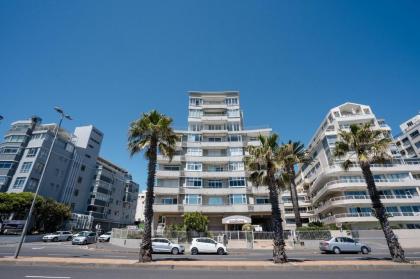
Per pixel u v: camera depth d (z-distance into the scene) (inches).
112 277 382.6
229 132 1756.9
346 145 729.0
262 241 1160.2
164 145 713.0
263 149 671.8
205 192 1540.4
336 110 1990.7
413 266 488.7
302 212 2306.8
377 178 1653.5
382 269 473.1
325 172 1712.6
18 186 1964.8
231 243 1140.5
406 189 1594.5
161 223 1513.3
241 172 1584.6
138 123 695.7
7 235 1429.6
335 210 1715.1
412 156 2559.1
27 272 419.8
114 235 1285.7
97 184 2706.7
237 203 1497.3
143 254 542.9
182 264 492.7
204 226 1176.2
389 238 570.6
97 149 2851.9
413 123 2694.4
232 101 1930.4
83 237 1283.2
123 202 3230.8
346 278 386.3
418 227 1472.7
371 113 1971.0
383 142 682.8
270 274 419.8
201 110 1882.4
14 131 2208.4
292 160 1179.9
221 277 391.2
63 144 2407.7
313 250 1046.4
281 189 775.1
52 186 2214.6
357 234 1222.3
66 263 505.7
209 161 1647.4
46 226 1769.2
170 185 1593.3
